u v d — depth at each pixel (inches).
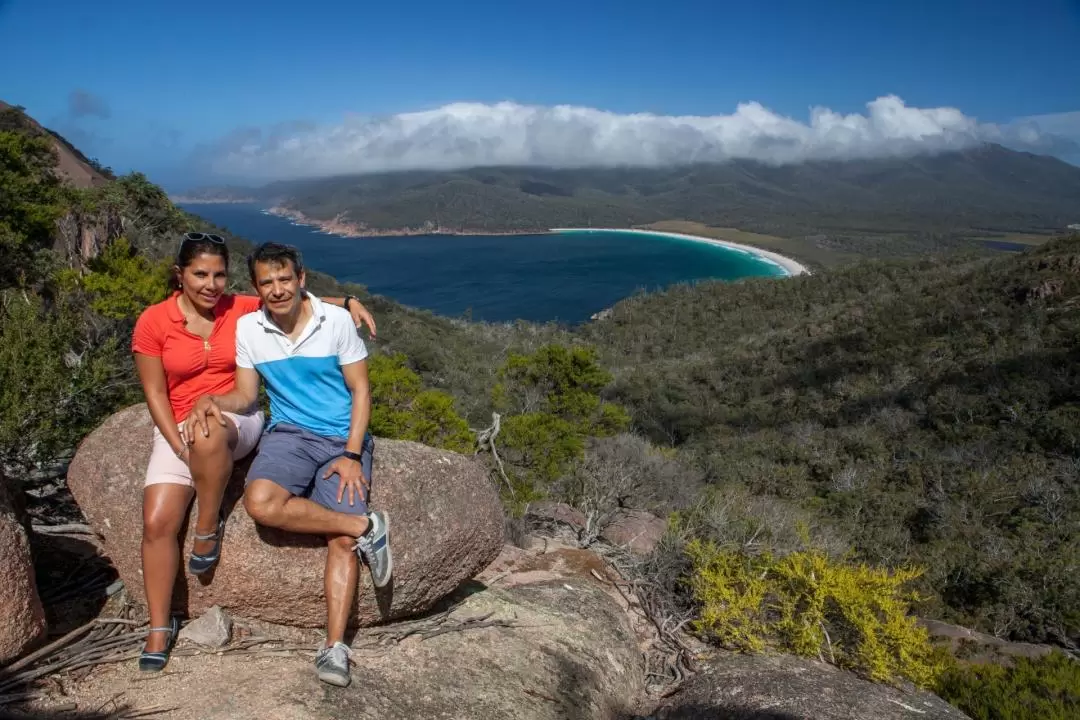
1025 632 429.4
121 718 90.3
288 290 102.0
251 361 105.3
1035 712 207.0
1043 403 1275.8
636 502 364.2
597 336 3425.2
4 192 608.7
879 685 153.6
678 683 151.1
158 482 102.0
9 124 1968.5
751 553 216.1
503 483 376.2
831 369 1924.2
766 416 1577.3
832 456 1106.1
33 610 99.8
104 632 108.9
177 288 105.2
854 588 174.9
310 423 109.0
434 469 127.2
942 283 2519.7
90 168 2317.9
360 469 108.7
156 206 1282.0
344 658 103.2
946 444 1173.7
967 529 732.0
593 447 569.3
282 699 98.0
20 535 100.7
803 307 3472.0
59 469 186.7
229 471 102.0
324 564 111.7
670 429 1488.7
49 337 190.7
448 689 111.8
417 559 118.6
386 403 397.7
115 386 209.2
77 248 657.6
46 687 95.0
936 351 1866.4
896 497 858.1
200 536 103.4
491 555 133.7
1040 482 842.2
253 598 111.0
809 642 168.9
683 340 3250.5
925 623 300.7
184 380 104.7
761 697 135.3
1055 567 460.1
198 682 100.0
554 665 129.2
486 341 2591.0
